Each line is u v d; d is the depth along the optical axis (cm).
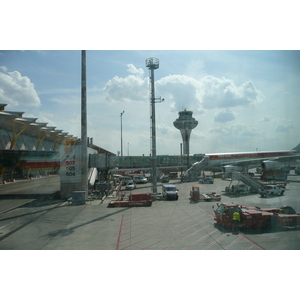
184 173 4912
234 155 5350
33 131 3947
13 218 2086
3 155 3616
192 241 1516
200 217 2036
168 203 2678
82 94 2878
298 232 1620
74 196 2695
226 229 1712
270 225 1711
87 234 1653
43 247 1441
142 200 2662
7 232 1706
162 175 4925
